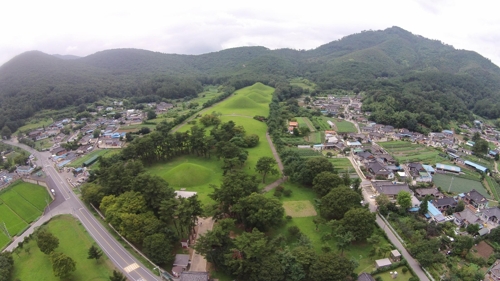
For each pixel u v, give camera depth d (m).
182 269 85.38
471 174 161.00
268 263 78.75
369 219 96.56
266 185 139.50
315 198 126.75
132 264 90.06
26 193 145.38
